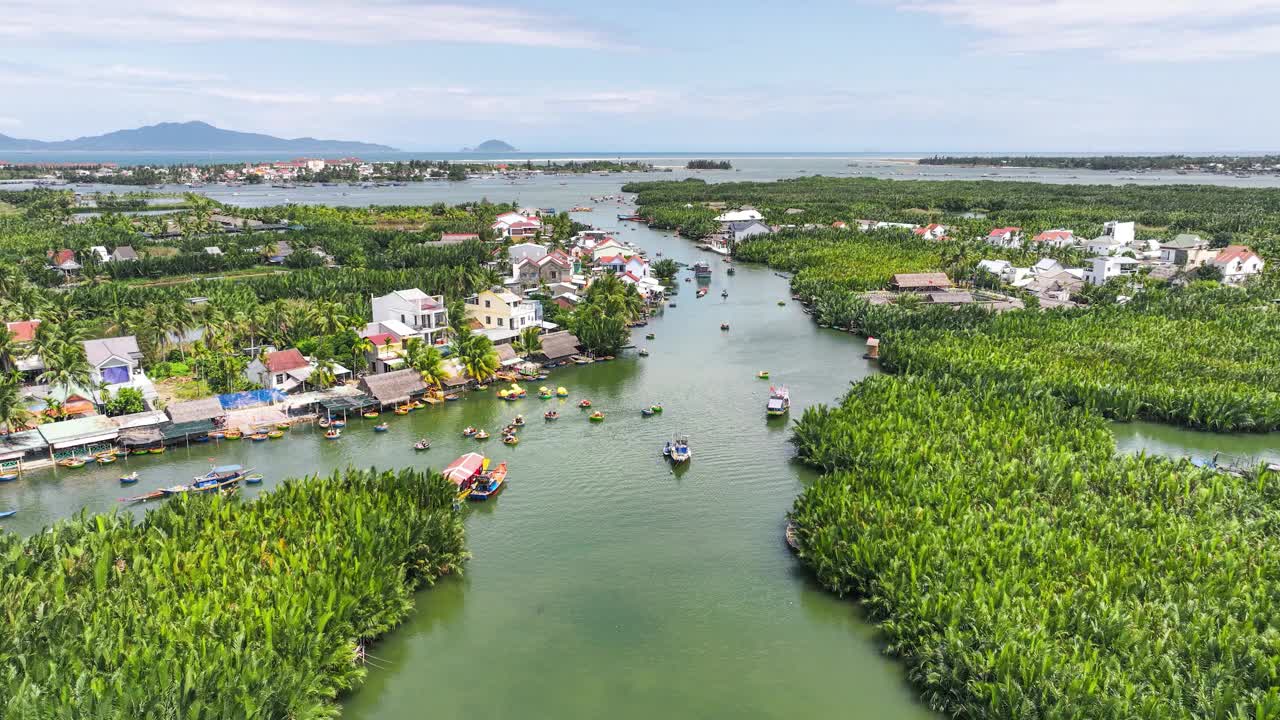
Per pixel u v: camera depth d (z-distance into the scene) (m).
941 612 61.75
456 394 127.12
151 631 55.22
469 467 93.50
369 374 129.88
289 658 54.72
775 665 63.38
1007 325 148.00
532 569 77.06
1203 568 66.31
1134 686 52.22
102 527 69.12
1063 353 131.00
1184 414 110.25
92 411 108.38
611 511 88.69
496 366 130.25
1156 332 142.62
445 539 74.31
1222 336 139.25
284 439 107.56
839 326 173.62
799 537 78.88
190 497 76.31
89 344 119.69
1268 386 114.69
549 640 66.56
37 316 136.00
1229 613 60.19
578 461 102.12
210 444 105.12
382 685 61.06
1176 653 55.72
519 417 114.25
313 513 73.25
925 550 68.00
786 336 167.00
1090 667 53.94
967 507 77.19
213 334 132.12
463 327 133.38
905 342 141.38
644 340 163.75
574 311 168.12
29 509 85.75
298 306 168.00
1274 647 55.53
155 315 139.75
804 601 71.88
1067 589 63.69
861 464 89.44
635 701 59.41
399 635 67.12
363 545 68.38
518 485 95.19
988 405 103.69
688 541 82.31
